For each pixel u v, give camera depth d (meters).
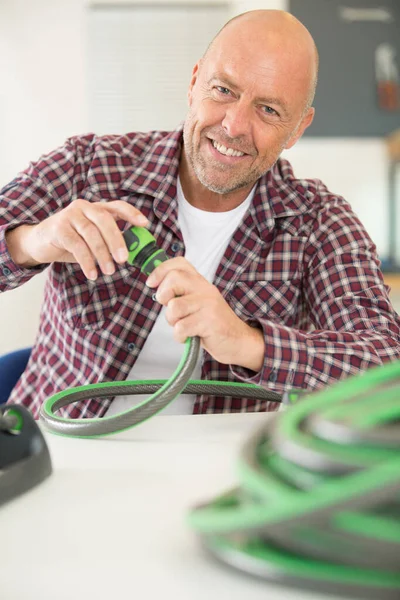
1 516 0.62
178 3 4.09
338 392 0.54
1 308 3.81
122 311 1.43
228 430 0.96
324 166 4.18
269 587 0.47
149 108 4.14
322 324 1.46
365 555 0.44
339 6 4.05
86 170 1.50
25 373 1.55
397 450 0.44
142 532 0.58
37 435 0.72
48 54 4.01
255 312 1.48
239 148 1.37
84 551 0.54
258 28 1.36
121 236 1.01
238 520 0.44
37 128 4.03
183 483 0.71
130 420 0.89
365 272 1.45
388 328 1.35
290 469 0.47
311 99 1.46
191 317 1.00
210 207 1.50
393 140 4.01
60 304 1.46
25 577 0.49
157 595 0.46
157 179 1.48
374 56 4.08
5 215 1.39
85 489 0.69
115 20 4.07
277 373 1.12
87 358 1.44
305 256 1.50
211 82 1.37
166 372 1.46
